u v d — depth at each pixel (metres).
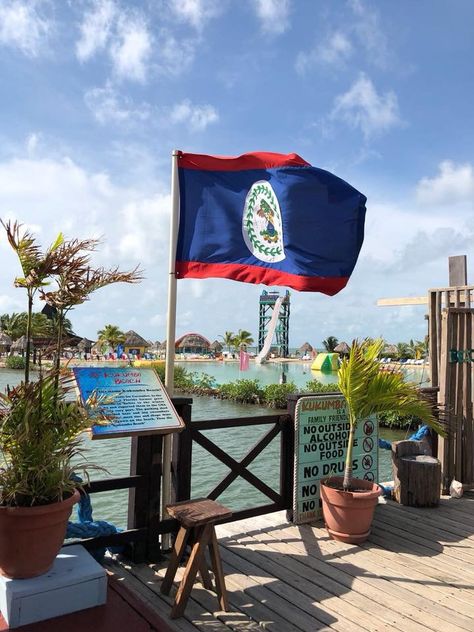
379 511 4.99
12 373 40.75
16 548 2.61
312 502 4.64
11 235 2.81
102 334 60.03
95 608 2.76
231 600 3.21
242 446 12.99
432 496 5.07
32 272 2.86
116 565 3.57
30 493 2.66
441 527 4.58
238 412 21.50
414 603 3.23
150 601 3.14
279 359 81.81
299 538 4.27
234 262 4.25
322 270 4.61
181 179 4.15
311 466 4.65
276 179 4.53
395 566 3.77
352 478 4.59
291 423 4.63
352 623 2.98
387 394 4.28
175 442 3.87
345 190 4.82
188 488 3.88
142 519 3.61
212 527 3.11
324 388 24.67
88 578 2.76
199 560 3.02
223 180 4.29
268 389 24.06
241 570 3.65
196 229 4.15
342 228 4.75
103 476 9.34
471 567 3.78
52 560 2.75
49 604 2.64
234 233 4.27
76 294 2.99
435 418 4.65
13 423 2.71
